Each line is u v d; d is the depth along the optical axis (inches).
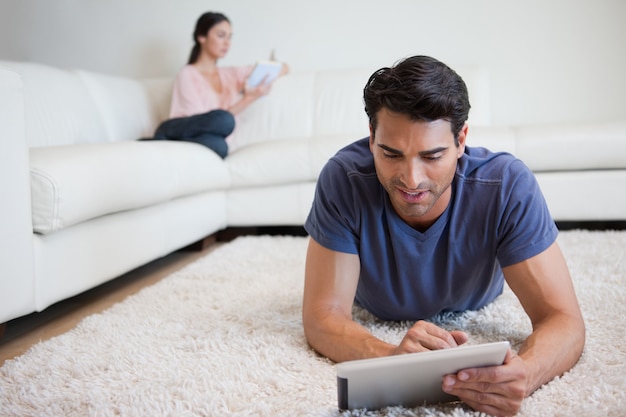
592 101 126.6
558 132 96.2
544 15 126.1
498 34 128.6
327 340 41.0
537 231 41.1
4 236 48.6
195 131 105.8
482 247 43.5
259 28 138.6
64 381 41.4
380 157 35.4
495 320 51.6
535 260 40.8
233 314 56.5
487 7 128.2
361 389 32.7
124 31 143.7
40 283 54.2
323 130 124.2
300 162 103.0
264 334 49.5
